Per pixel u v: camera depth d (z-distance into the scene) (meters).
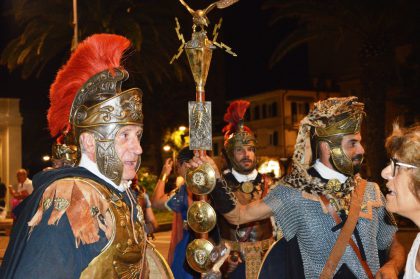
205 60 2.97
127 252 2.17
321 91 33.56
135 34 16.55
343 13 16.22
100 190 2.17
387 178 2.34
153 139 24.06
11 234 2.15
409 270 2.23
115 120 2.26
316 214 3.05
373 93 16.69
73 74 2.32
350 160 3.06
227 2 3.03
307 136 3.23
